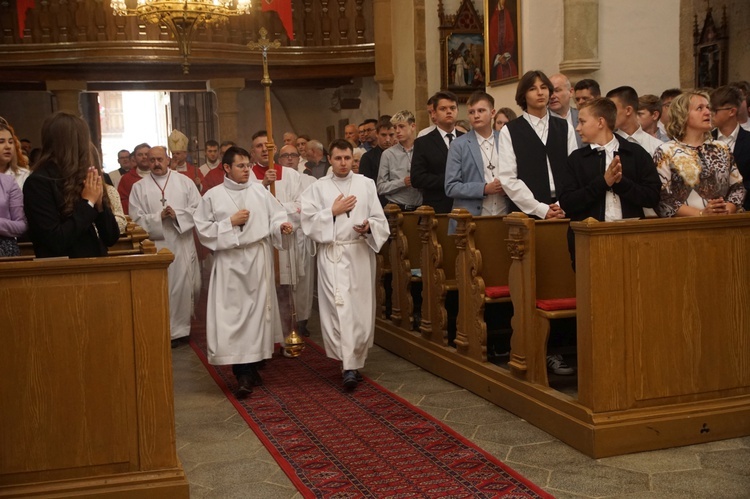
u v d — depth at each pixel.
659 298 4.31
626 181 4.64
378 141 8.23
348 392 5.75
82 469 3.69
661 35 8.80
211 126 18.25
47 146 3.94
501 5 9.64
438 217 6.35
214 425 5.13
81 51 13.46
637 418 4.27
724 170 4.73
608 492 3.79
